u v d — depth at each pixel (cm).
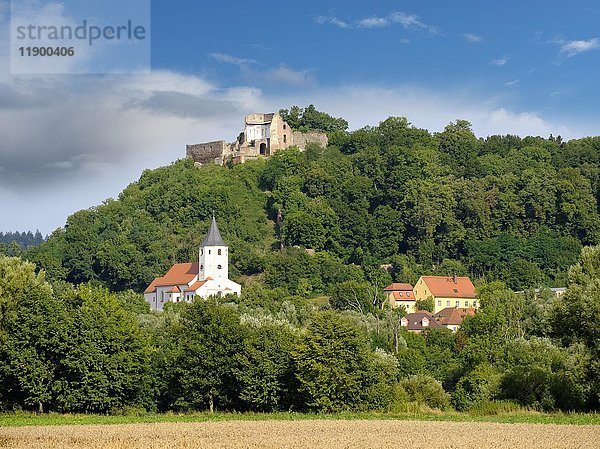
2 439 6216
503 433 6600
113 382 8806
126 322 9150
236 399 9206
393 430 6838
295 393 9031
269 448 5709
